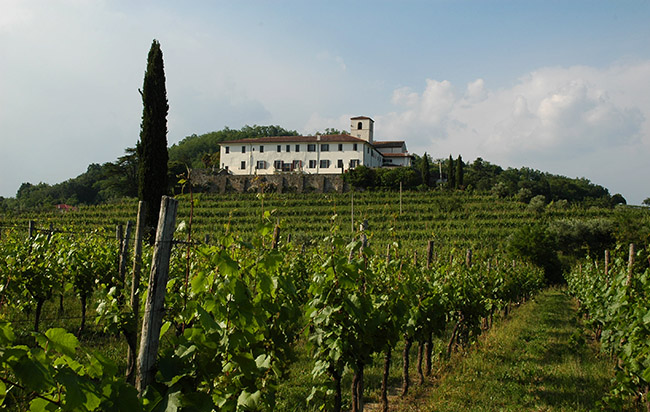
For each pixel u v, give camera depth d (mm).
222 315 3221
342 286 4668
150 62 19016
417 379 7555
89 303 11219
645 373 4695
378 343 5586
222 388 3422
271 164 58031
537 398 6355
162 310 2957
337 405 5082
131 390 2326
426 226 40906
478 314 9281
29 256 8062
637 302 6445
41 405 2121
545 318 14234
